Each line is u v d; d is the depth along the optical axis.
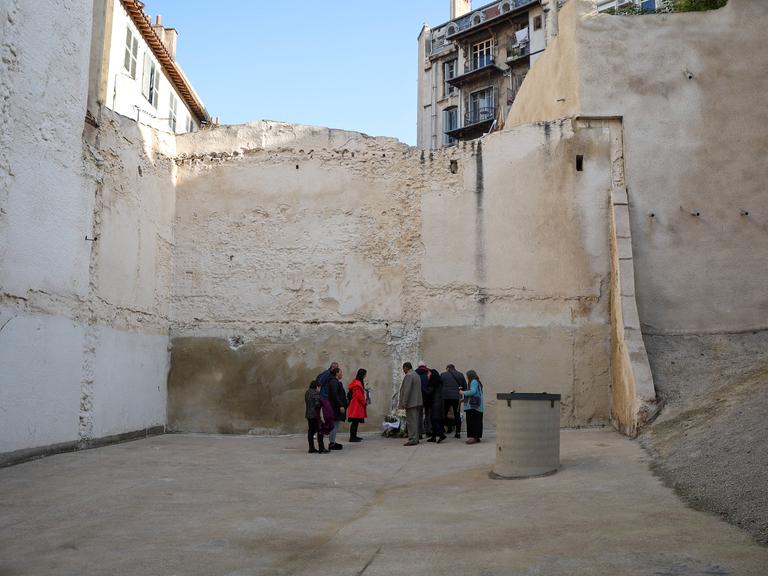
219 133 16.23
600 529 5.64
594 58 15.04
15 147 9.78
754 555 4.71
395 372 15.02
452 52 45.91
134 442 13.14
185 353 15.50
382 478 9.35
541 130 15.15
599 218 14.62
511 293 14.81
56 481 8.69
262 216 15.87
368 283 15.44
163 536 6.00
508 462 8.78
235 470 9.87
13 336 9.73
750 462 6.97
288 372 15.23
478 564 4.87
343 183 15.82
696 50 14.90
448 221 15.37
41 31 10.45
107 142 12.78
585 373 14.21
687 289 13.98
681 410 10.81
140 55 22.56
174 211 16.03
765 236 14.06
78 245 11.61
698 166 14.48
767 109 14.50
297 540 5.86
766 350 13.02
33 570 4.99
